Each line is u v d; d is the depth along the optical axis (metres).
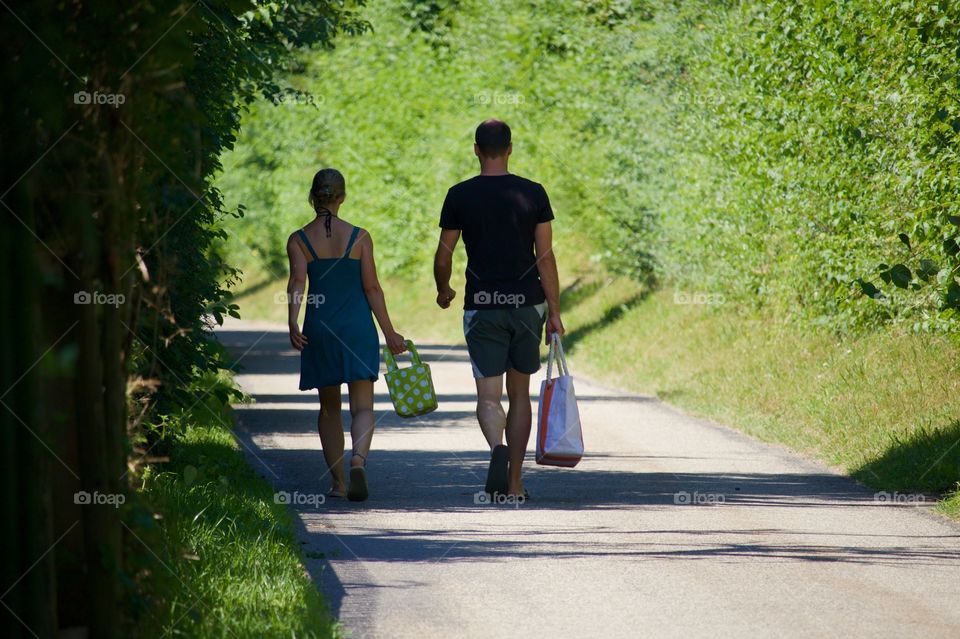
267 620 20.27
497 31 109.44
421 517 31.56
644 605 23.05
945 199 42.19
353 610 22.58
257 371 85.31
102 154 15.10
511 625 21.66
